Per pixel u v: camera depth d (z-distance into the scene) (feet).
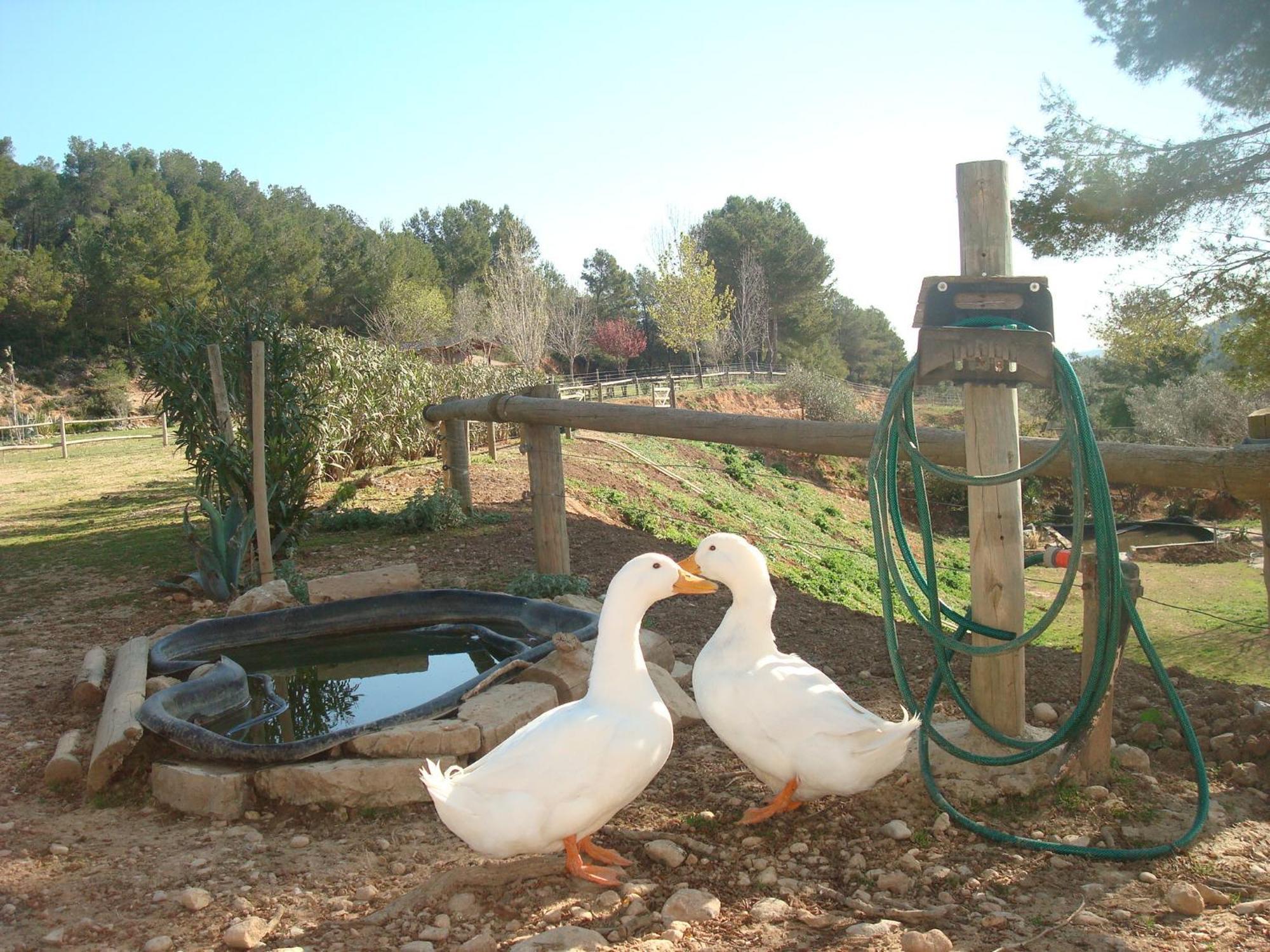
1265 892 11.28
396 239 259.19
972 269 14.56
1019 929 10.44
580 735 11.26
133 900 11.91
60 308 189.78
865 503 97.71
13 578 34.55
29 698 20.63
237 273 205.57
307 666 22.38
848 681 20.51
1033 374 13.34
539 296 172.86
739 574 13.21
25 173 257.14
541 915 11.00
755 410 142.51
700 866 12.22
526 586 27.14
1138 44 47.06
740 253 233.14
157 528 43.98
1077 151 48.57
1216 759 15.28
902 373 14.52
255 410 27.81
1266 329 48.96
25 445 95.25
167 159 312.29
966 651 13.92
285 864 12.76
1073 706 17.92
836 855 12.42
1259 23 43.32
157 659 20.42
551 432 29.37
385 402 58.70
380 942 10.63
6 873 12.80
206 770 14.96
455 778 11.09
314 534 39.29
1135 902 11.04
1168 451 16.47
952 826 13.02
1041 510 90.99
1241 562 61.41
